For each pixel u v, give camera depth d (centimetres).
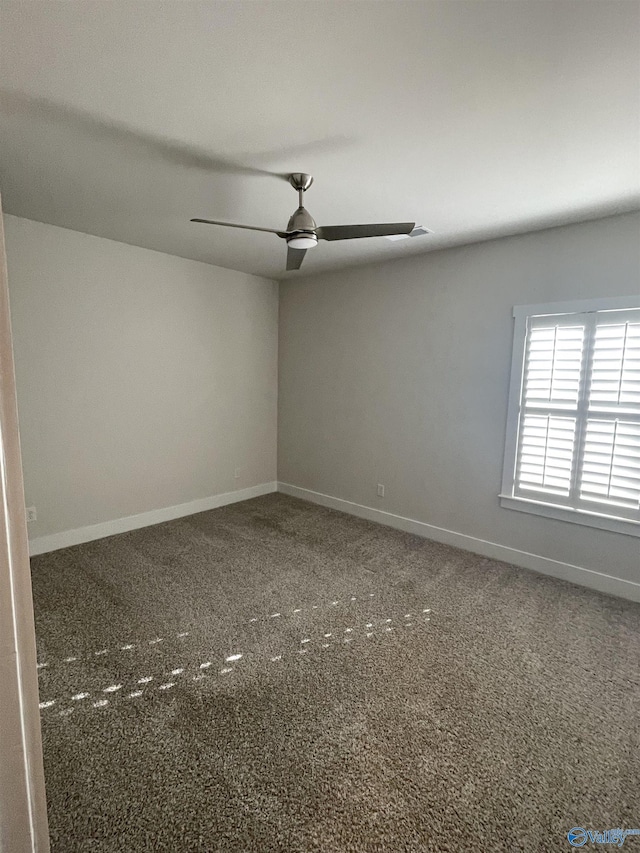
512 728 191
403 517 423
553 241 314
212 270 450
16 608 87
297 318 500
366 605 289
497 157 213
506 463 350
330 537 403
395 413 420
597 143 199
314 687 215
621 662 234
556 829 149
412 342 401
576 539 320
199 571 333
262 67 151
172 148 209
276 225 323
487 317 352
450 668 229
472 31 133
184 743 182
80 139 202
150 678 219
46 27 132
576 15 127
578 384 310
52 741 182
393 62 147
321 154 213
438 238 340
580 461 314
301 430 511
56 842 143
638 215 279
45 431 353
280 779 166
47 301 343
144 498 424
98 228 340
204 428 465
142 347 404
